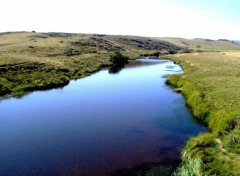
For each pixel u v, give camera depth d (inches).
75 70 3147.1
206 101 1469.0
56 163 927.0
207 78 2215.8
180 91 2004.2
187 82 2114.9
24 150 1042.1
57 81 2429.9
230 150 834.2
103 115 1478.8
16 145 1091.9
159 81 2546.8
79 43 6240.2
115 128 1264.8
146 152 989.8
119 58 4340.6
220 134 967.6
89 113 1523.1
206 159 791.7
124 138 1135.0
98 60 4298.7
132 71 3403.1
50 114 1517.0
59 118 1439.5
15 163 935.7
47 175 851.4
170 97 1836.9
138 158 943.7
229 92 1614.2
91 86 2353.6
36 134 1210.6
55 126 1314.0
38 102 1790.1
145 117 1418.6
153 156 954.1
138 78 2780.5
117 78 2819.9
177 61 4446.4
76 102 1782.7
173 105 1625.2
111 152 1000.2
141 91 2080.5
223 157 792.3
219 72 2522.1
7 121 1405.0
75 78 2783.0
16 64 2861.7
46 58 3730.3
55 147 1061.8
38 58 3572.8
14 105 1718.8
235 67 2871.6
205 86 1875.0
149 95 1926.7
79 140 1127.6
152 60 5123.0
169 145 1045.2
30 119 1430.9
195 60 4104.3
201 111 1349.7
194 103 1507.1
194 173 746.2
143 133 1187.3
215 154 820.0
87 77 2908.5
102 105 1691.7
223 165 745.6
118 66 4040.4
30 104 1740.9
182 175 771.4
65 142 1110.4
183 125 1267.2
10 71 2566.4
